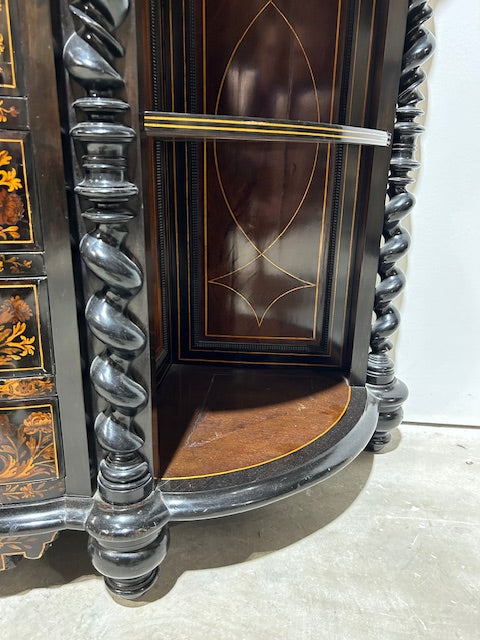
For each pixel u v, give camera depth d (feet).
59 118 1.63
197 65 2.82
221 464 2.31
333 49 2.76
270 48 2.79
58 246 1.75
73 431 1.97
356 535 2.59
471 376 3.67
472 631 2.05
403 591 2.24
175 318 3.36
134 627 2.05
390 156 2.77
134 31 1.56
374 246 2.90
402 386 3.27
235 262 3.22
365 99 2.81
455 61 3.12
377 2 2.65
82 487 2.05
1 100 1.61
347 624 2.07
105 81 1.56
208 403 2.92
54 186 1.69
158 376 3.16
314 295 3.23
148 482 2.02
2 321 1.82
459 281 3.49
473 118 3.20
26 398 1.91
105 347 1.87
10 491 2.02
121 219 1.67
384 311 3.16
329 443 2.52
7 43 1.57
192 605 2.16
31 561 2.41
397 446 3.48
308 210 3.07
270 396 3.01
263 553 2.46
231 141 2.98
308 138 1.93
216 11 2.74
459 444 3.52
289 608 2.15
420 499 2.89
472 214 3.36
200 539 2.55
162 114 1.69
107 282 1.72
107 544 1.96
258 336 3.35
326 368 3.36
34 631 2.03
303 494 2.92
